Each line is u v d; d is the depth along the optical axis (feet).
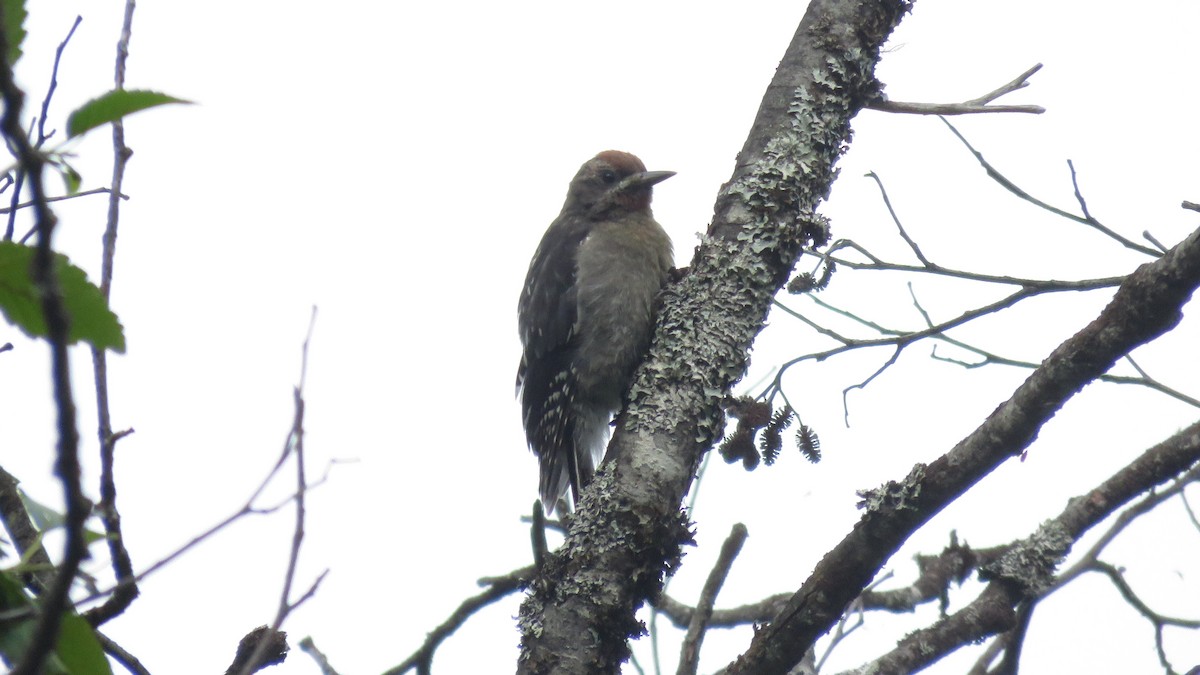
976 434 23.54
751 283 26.94
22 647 11.05
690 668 23.20
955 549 30.76
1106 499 28.53
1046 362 23.18
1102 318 22.76
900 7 28.68
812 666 27.55
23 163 8.21
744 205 27.43
